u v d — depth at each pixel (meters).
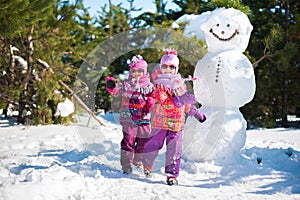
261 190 3.79
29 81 11.31
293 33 10.69
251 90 5.10
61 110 8.20
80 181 3.64
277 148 5.64
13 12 5.79
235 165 4.76
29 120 10.33
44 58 10.45
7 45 10.26
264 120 11.63
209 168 4.62
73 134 7.65
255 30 12.59
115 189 3.60
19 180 3.53
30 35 10.21
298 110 12.48
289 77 11.12
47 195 3.21
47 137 7.24
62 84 10.68
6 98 10.42
